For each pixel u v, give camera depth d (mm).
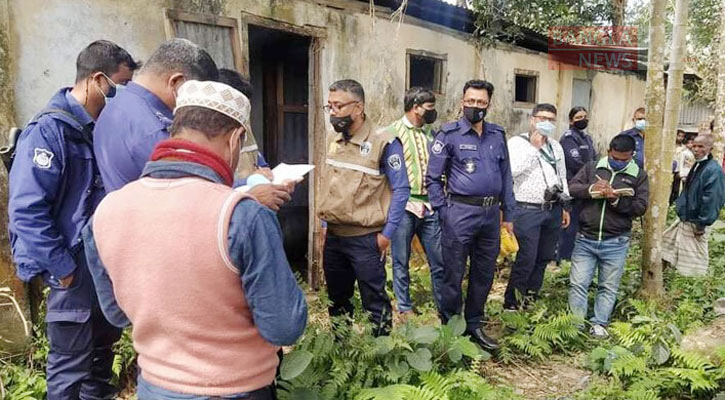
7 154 2465
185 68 1989
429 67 6621
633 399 3059
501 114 7508
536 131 4434
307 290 5137
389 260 5355
